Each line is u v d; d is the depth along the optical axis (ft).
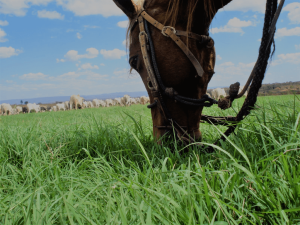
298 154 6.21
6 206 5.35
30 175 7.00
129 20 8.03
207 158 7.00
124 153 8.69
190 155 7.20
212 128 12.08
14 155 10.12
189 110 7.49
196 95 7.54
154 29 7.25
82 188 6.02
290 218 4.09
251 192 4.73
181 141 7.42
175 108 7.44
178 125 7.38
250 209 4.66
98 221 4.15
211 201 4.61
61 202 4.87
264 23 6.45
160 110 7.53
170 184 5.13
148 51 7.34
